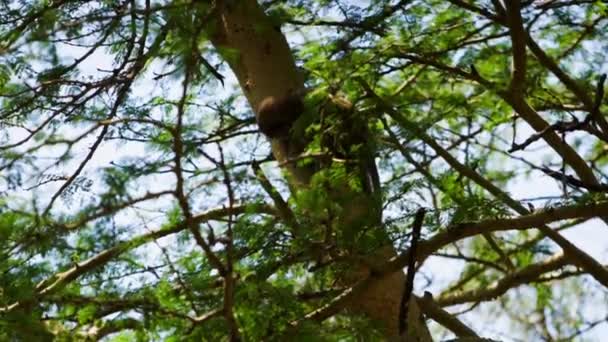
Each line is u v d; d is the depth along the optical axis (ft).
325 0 26.58
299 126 23.58
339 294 23.06
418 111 29.17
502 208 23.40
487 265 35.55
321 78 25.57
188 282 21.17
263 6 26.32
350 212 21.79
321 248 21.72
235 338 19.36
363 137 23.35
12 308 20.47
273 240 21.65
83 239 21.11
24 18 23.21
